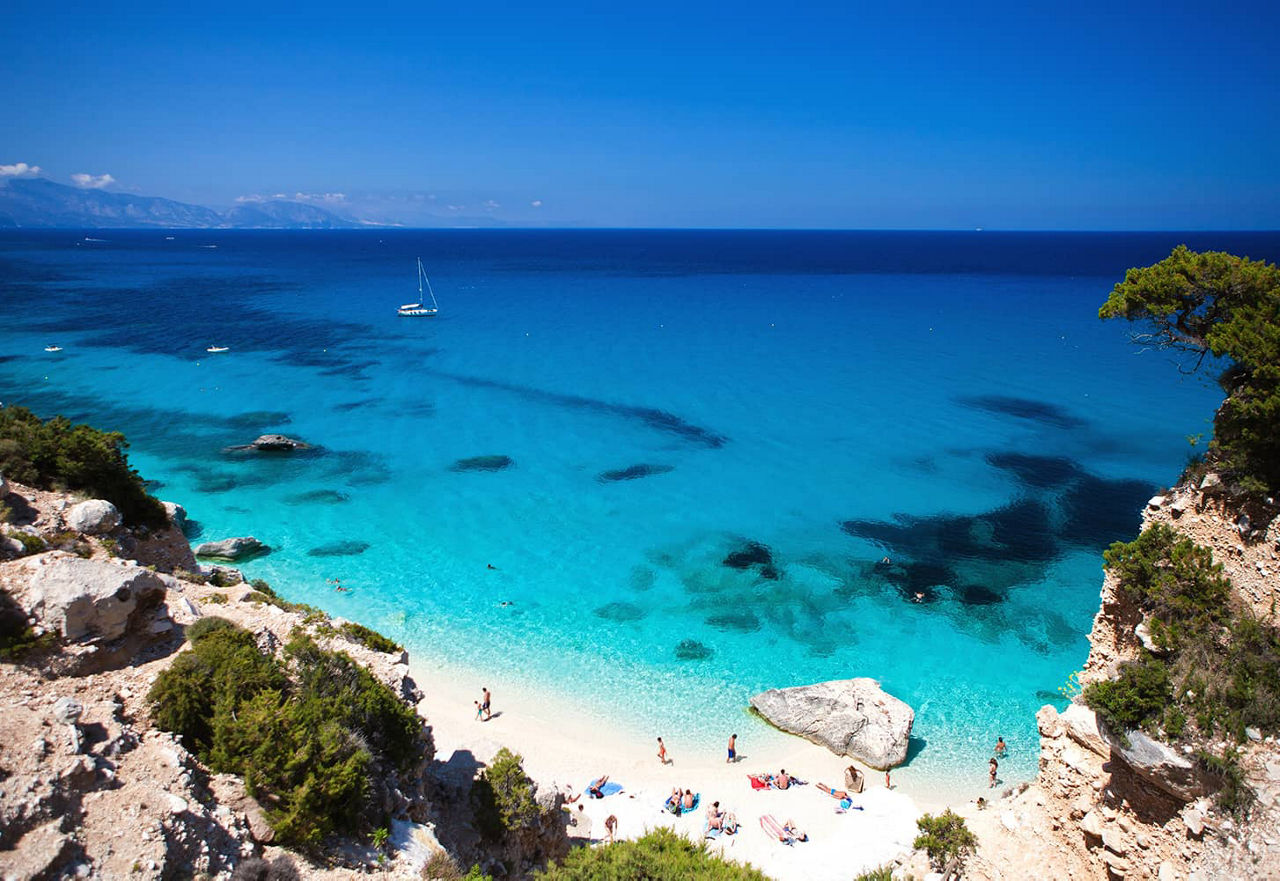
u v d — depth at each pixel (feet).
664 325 400.26
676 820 90.99
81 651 53.93
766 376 290.35
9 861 37.42
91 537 69.31
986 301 489.67
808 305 476.95
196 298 494.18
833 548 155.94
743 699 113.91
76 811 41.91
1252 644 49.96
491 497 179.11
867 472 194.90
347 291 546.67
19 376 273.75
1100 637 61.21
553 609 134.51
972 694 114.52
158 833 42.45
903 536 160.76
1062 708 110.93
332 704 56.18
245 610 68.23
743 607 135.95
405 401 256.11
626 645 125.18
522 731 104.73
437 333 376.07
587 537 160.25
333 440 215.72
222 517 164.35
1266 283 56.54
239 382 275.80
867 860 78.23
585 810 91.61
